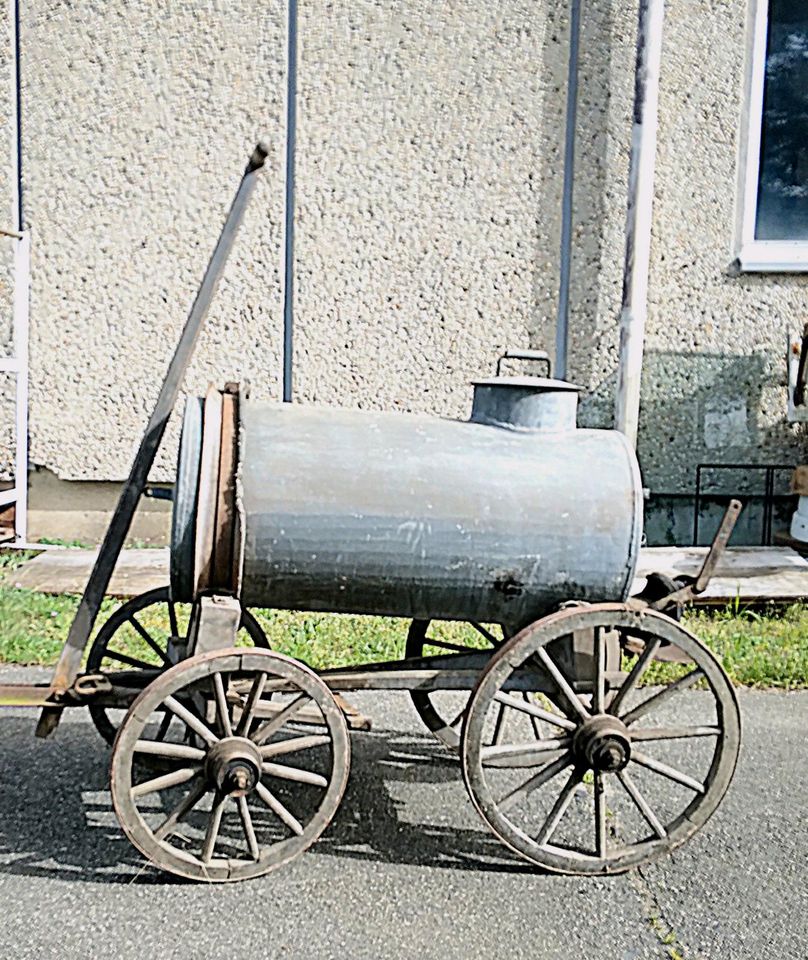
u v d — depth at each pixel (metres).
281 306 6.62
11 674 4.59
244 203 3.04
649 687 4.68
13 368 6.32
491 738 4.08
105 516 6.86
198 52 6.43
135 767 3.72
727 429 6.89
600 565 3.09
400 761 3.87
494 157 6.55
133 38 6.41
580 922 2.79
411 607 3.13
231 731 2.93
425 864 3.09
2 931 2.68
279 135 6.50
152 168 6.52
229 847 3.14
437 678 3.16
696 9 6.51
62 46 6.42
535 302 6.66
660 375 6.80
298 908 2.82
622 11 6.45
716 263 6.75
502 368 6.73
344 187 6.53
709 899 2.92
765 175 6.95
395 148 6.52
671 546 6.89
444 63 6.46
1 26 6.41
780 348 6.84
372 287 6.61
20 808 3.38
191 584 2.98
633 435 6.55
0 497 6.35
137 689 3.11
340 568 3.00
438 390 6.71
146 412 6.71
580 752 3.01
